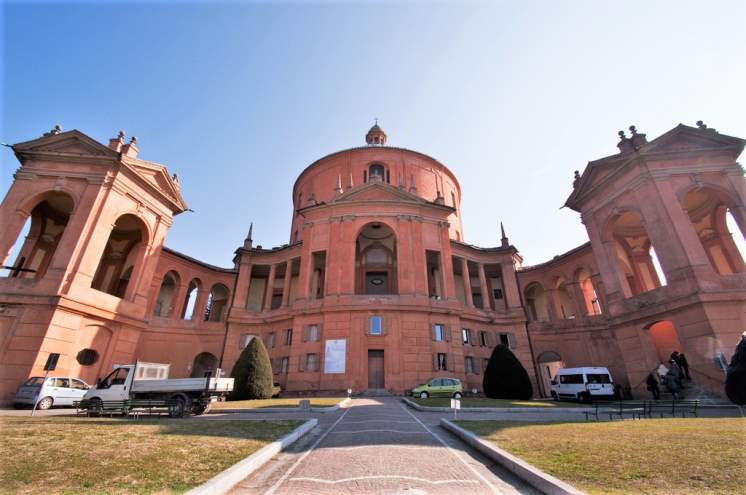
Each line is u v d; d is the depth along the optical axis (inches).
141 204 1022.4
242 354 903.7
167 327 1275.8
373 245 1402.6
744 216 855.7
